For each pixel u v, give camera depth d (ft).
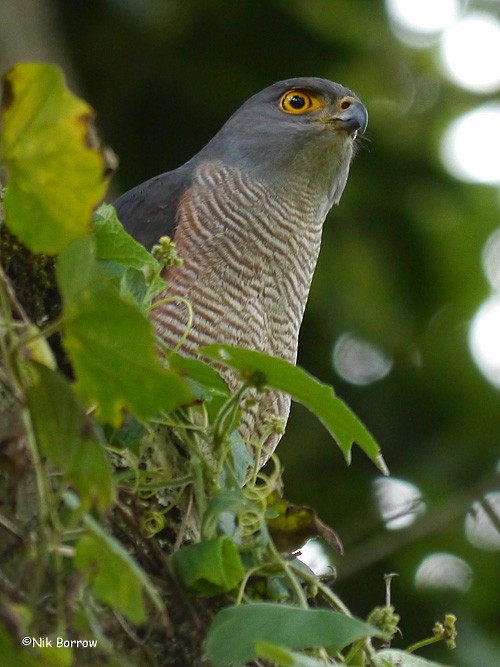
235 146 35.09
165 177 34.63
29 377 17.03
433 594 46.80
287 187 33.81
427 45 55.52
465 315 53.72
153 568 20.12
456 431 52.44
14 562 17.71
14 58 47.19
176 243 31.14
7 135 16.22
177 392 16.26
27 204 16.42
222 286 30.73
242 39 54.44
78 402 16.26
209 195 32.86
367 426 51.85
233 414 20.88
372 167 54.08
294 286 32.45
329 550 41.98
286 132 34.68
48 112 16.20
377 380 52.49
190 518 21.57
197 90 54.60
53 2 53.42
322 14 54.39
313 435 49.78
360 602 46.93
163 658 19.65
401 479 50.47
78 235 16.20
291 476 49.44
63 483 16.20
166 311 29.48
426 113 55.36
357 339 52.39
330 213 52.60
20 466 17.24
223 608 18.80
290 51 54.65
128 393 16.39
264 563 20.25
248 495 21.61
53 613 17.30
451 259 53.93
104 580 15.81
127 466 21.52
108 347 16.08
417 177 54.54
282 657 15.75
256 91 54.60
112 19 53.67
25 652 14.78
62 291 16.03
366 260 52.75
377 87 55.01
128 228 33.27
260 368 19.86
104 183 16.34
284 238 32.63
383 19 55.77
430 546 47.55
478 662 44.65
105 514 19.06
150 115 54.54
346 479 49.85
